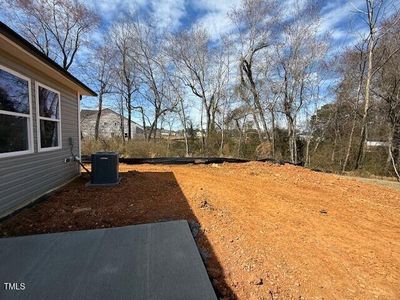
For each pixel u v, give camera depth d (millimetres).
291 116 16406
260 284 2107
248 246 2797
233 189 5539
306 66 15484
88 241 2523
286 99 16266
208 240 2834
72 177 6078
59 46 17703
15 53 3539
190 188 5340
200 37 17750
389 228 3600
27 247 2365
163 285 1815
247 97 17016
